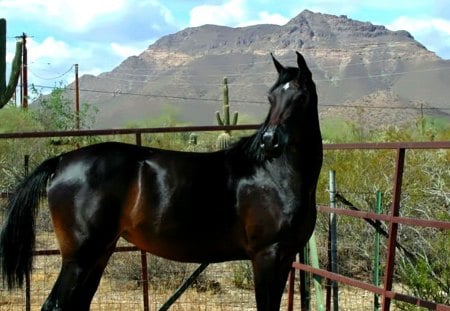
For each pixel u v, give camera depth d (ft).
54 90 94.48
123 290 33.99
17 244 21.89
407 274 27.66
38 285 34.19
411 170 36.17
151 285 34.42
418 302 21.06
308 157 20.52
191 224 21.04
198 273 26.94
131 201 21.34
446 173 35.76
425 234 31.37
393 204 21.91
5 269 21.98
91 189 21.22
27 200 21.85
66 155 22.08
